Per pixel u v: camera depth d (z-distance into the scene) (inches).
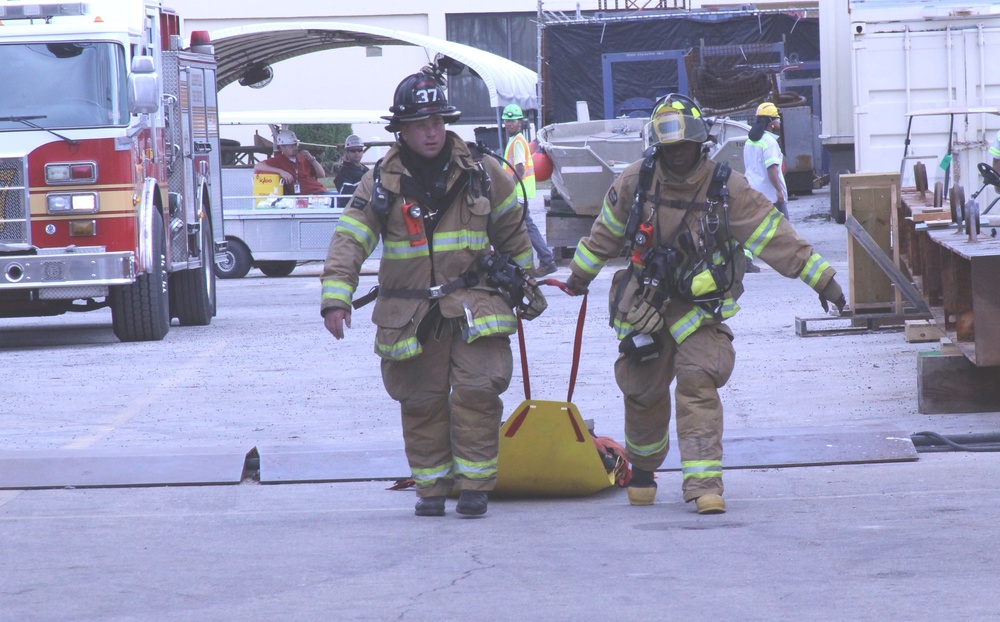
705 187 867.4
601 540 813.9
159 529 883.4
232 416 1317.7
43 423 1307.8
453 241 880.9
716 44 4382.4
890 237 1756.9
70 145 1926.7
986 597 655.1
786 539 799.1
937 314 1373.0
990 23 3063.5
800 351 1633.9
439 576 733.9
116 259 1939.0
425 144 871.1
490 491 957.8
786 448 1069.1
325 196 3378.4
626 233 877.2
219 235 2492.6
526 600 676.7
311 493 1011.9
